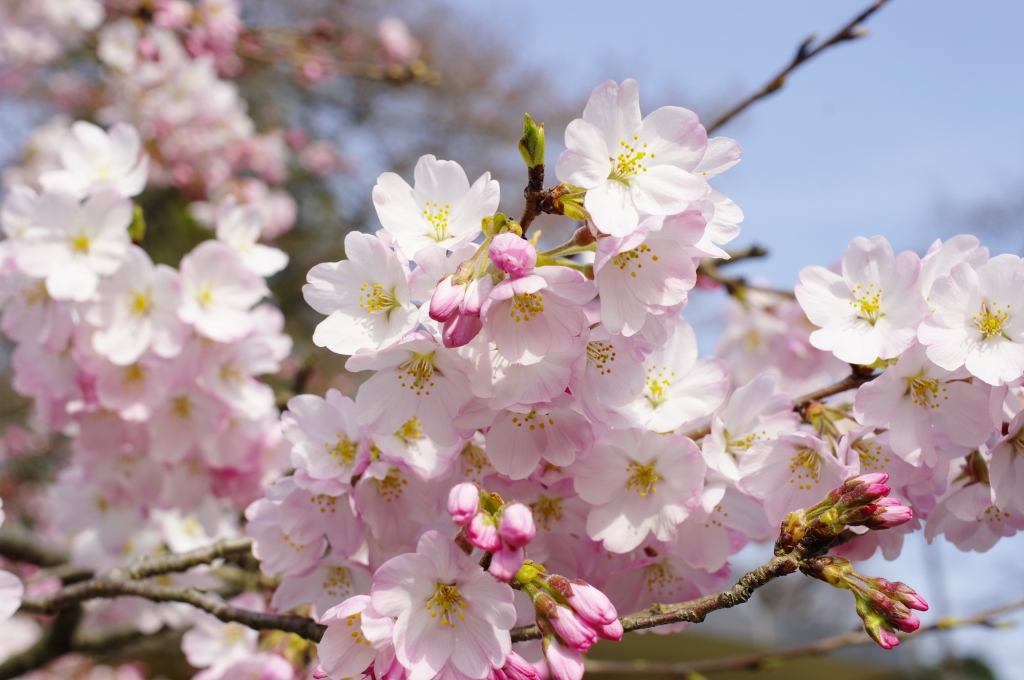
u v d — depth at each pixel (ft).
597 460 1.65
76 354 2.00
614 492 1.67
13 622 3.03
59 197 1.98
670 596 1.71
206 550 1.89
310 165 7.27
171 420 2.05
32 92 5.58
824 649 2.22
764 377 1.70
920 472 1.66
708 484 1.69
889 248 1.69
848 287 1.70
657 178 1.56
